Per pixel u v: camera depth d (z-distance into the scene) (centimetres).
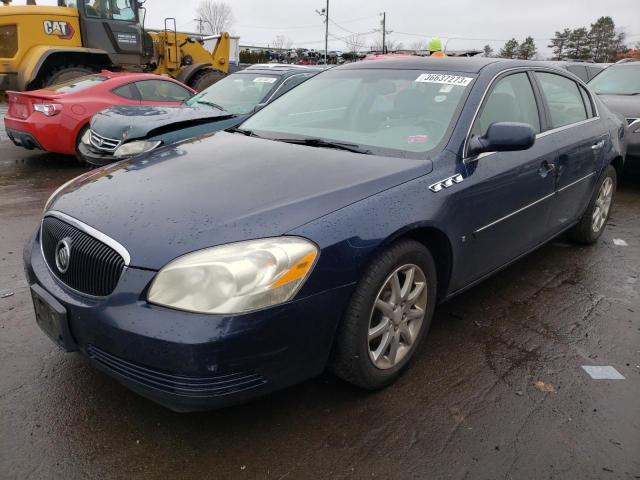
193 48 1381
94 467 220
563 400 268
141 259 211
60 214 253
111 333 210
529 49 7650
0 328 321
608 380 286
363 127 330
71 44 1101
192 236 213
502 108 340
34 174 769
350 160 282
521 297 383
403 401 264
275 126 358
